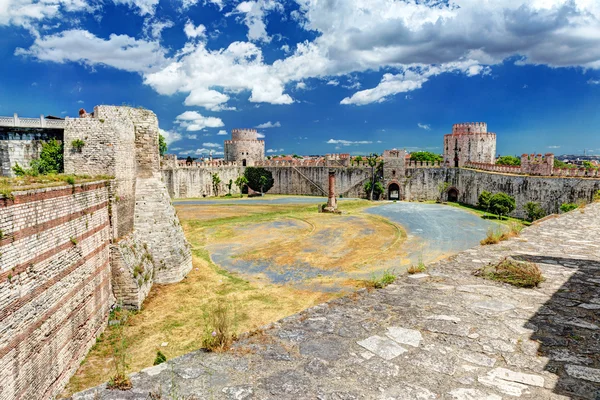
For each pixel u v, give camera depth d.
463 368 4.75
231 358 5.17
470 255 9.88
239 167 89.50
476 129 73.00
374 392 4.33
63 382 13.89
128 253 21.06
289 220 49.06
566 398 4.11
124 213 22.47
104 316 18.62
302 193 86.50
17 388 11.23
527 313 6.25
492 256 9.71
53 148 29.97
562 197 46.47
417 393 4.29
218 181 82.81
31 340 12.05
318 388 4.43
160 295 22.33
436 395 4.25
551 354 4.98
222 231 41.75
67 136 21.42
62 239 14.43
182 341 16.55
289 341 5.57
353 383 4.52
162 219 25.02
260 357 5.16
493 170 62.25
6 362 10.78
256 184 88.31
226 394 4.36
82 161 21.39
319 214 54.19
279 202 70.94
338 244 35.28
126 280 20.05
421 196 74.94
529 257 9.52
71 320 14.90
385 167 77.00
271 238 38.06
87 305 16.52
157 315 19.50
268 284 24.11
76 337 15.23
